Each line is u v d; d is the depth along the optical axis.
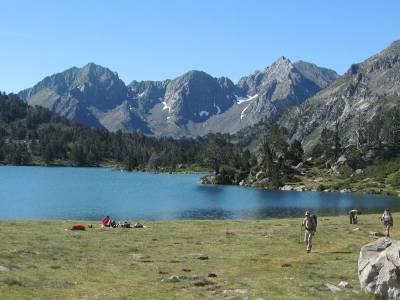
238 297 25.12
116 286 27.66
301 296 25.34
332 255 39.53
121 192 169.12
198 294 25.84
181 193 174.12
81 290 26.53
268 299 24.72
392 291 23.88
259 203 140.50
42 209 112.19
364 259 26.91
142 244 43.44
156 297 25.27
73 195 151.62
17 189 172.50
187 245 43.53
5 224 55.50
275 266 34.31
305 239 46.44
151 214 107.69
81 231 51.66
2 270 29.48
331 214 110.19
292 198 159.88
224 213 112.38
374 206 132.25
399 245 25.05
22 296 24.58
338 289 26.73
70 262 33.81
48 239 44.06
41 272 30.06
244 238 48.66
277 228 58.28
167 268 33.00
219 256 38.31
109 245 42.19
